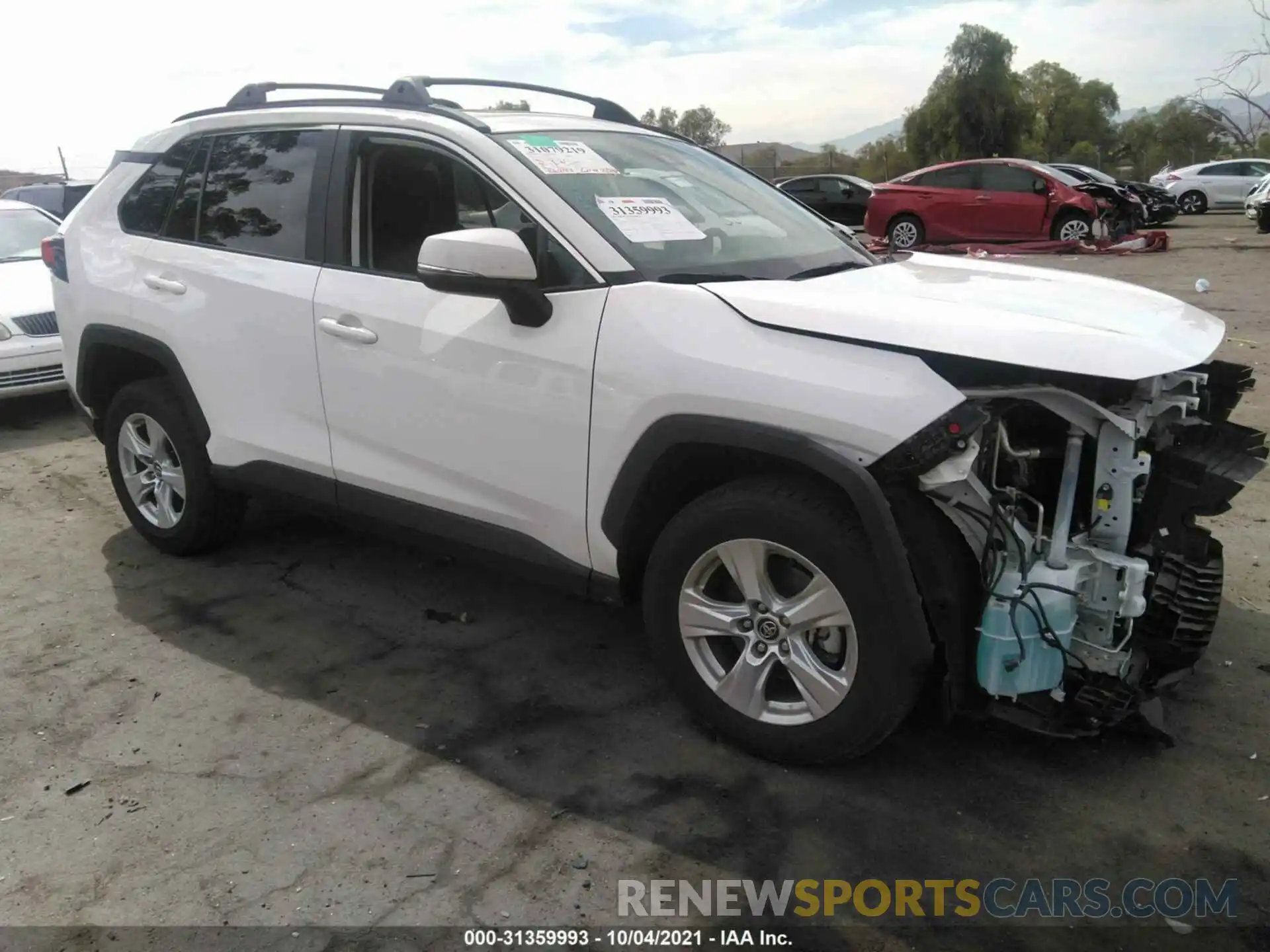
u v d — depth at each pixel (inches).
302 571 166.9
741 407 99.9
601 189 122.5
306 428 140.9
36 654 139.6
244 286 142.6
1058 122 2071.9
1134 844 99.2
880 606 97.8
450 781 110.1
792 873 96.0
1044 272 134.3
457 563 169.5
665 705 125.3
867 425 93.9
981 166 674.2
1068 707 105.9
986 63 1688.0
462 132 124.3
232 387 147.3
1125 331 97.6
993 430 98.1
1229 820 102.3
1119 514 100.2
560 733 119.4
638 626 147.1
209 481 160.9
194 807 106.1
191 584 161.8
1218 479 103.5
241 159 147.9
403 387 127.3
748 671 109.9
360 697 128.0
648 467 107.6
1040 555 101.5
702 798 106.7
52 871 96.7
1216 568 110.3
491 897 93.0
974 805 105.3
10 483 215.8
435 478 129.1
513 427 118.1
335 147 136.3
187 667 135.8
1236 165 1011.9
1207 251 624.1
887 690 99.7
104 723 122.4
